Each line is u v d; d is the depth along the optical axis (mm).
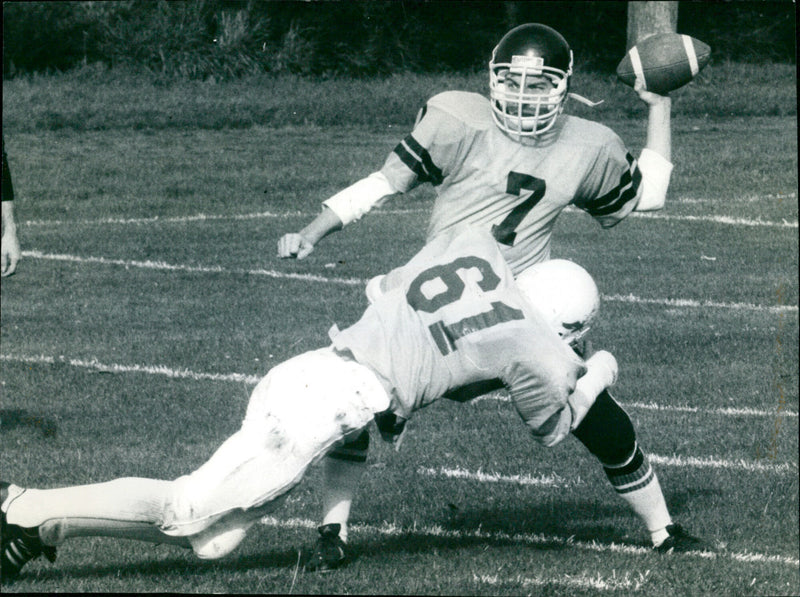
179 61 48344
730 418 13633
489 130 8727
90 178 31281
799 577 9039
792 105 43375
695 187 30328
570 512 10656
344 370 7668
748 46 52938
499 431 12922
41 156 34219
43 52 49469
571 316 8461
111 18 50062
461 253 8203
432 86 47750
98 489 7508
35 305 18797
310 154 35000
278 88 46750
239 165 33281
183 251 23203
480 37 54250
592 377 8672
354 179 31656
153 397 13961
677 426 13258
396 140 37812
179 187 30312
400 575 8688
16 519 7461
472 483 11359
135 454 11906
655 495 9555
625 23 54438
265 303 19000
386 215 26875
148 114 41156
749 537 10031
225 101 43625
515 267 8859
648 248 23594
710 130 38906
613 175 8961
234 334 17078
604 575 8898
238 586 8383
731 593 8664
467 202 8805
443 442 12539
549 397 7816
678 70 9219
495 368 7859
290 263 22109
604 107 42469
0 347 16266
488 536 9945
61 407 13531
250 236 24812
